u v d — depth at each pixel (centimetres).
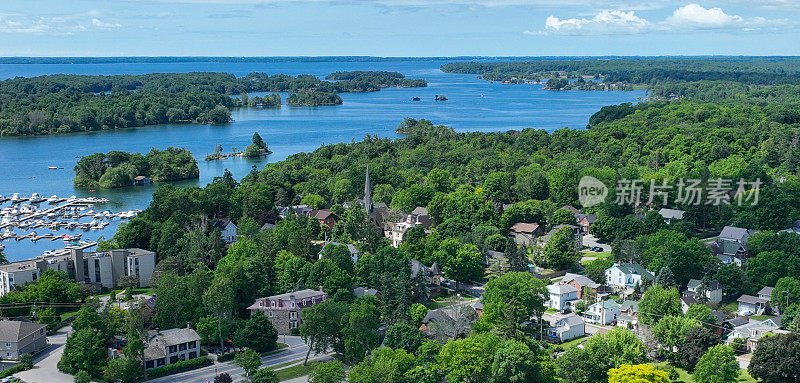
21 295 19062
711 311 18712
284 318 18462
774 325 17962
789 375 14788
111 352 16038
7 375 15550
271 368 16088
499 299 18425
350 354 16175
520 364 14475
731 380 14950
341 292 19075
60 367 15875
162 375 15762
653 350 16738
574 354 15362
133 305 17800
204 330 17012
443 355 15125
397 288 18325
